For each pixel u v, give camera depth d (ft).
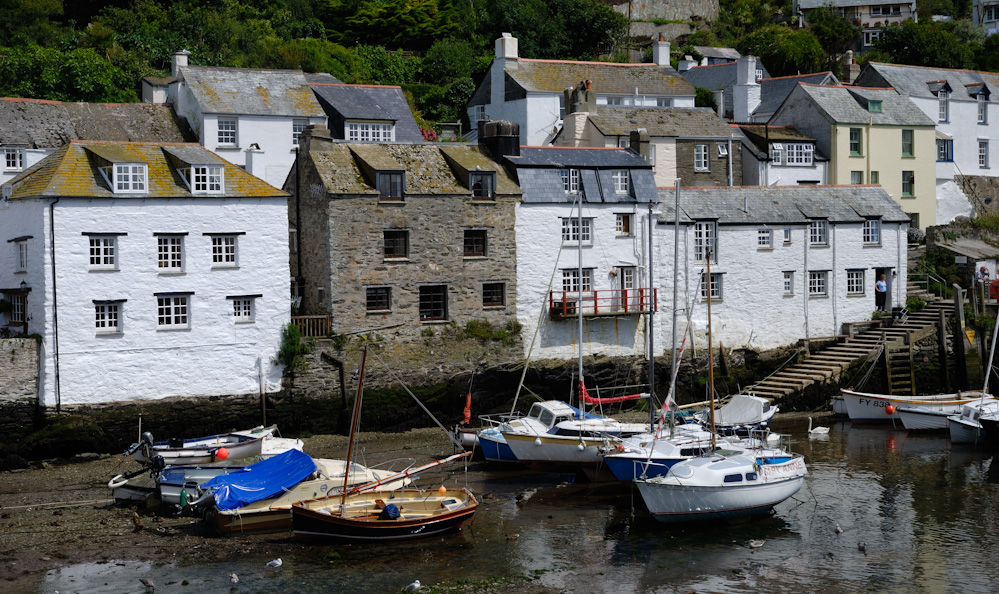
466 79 286.25
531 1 335.88
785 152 227.40
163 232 147.33
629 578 99.76
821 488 132.67
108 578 99.40
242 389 153.58
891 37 343.46
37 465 140.46
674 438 134.62
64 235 140.77
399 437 161.79
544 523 117.39
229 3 297.53
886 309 205.87
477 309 170.60
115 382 144.66
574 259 177.68
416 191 165.48
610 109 221.46
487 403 171.63
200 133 190.90
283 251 156.15
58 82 221.25
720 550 108.06
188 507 117.91
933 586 97.66
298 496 115.96
